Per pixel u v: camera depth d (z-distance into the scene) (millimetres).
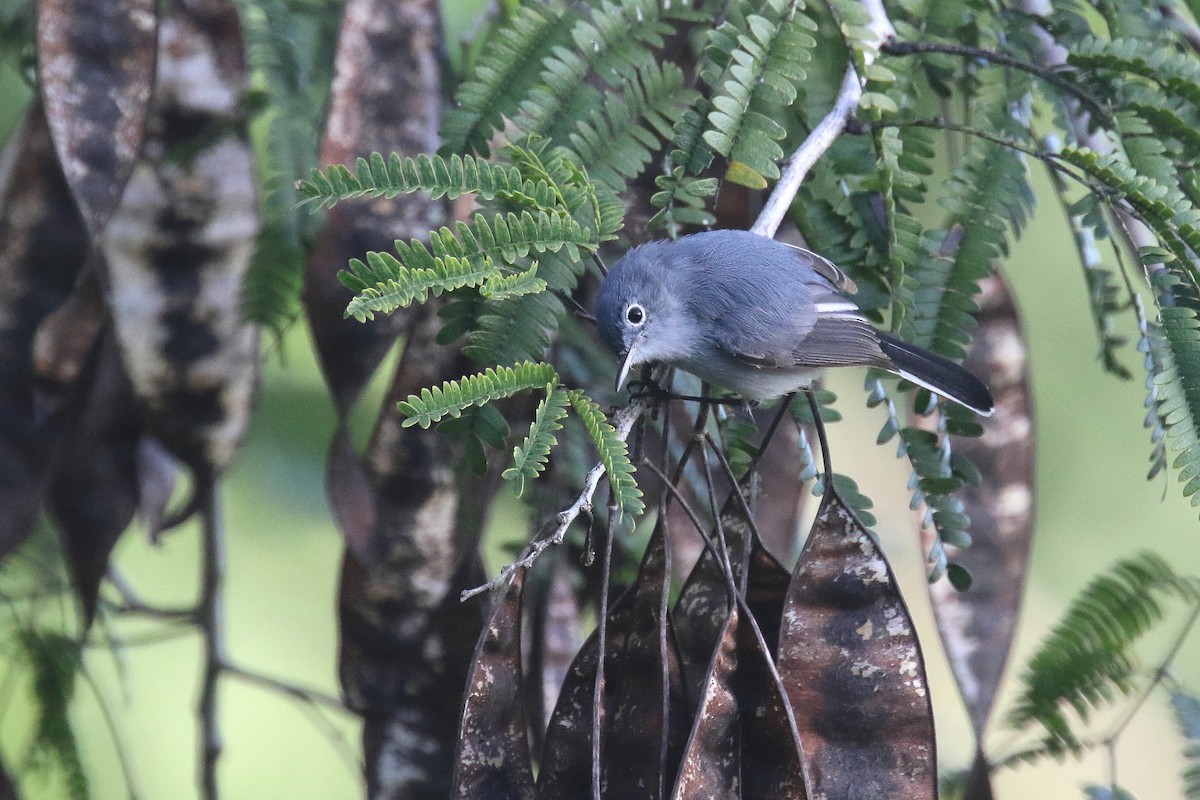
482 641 6059
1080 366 13250
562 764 6301
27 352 8039
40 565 9273
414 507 7879
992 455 8570
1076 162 6871
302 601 11844
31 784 9078
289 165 8070
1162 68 7332
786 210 7691
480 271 5895
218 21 8148
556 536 5930
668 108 7227
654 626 6355
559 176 6441
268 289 8031
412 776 7949
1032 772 12977
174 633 9445
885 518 12977
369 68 7953
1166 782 12461
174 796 11523
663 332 8023
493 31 8547
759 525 8758
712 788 5863
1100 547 13219
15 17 8500
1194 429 6402
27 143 7984
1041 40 8453
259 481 10875
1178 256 6668
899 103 7621
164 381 8109
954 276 7465
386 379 10992
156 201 8078
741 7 7293
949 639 8219
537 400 7324
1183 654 11430
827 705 6254
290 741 12078
